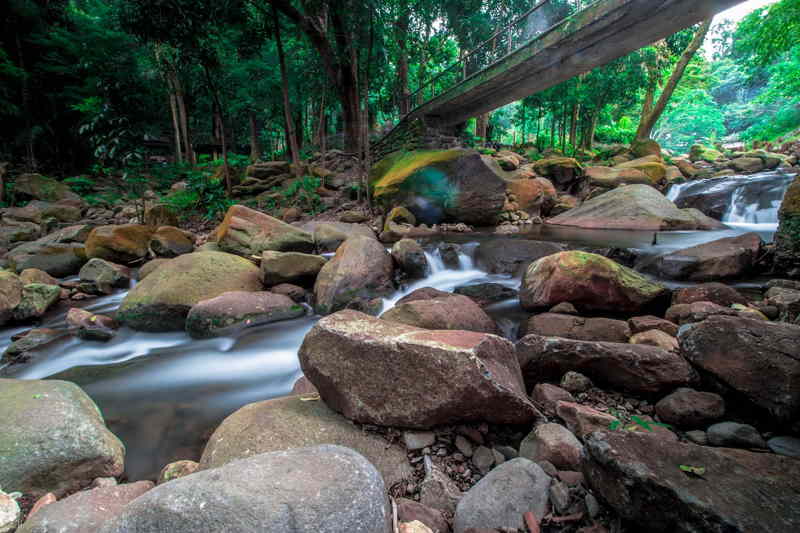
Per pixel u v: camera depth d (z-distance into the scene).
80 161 20.02
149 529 1.18
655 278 4.85
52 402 2.26
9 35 17.38
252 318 4.66
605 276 3.64
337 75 15.48
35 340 4.39
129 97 18.02
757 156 15.60
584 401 2.35
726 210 9.75
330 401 2.30
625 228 9.16
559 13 17.69
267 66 18.58
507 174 12.94
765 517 1.18
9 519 1.59
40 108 18.45
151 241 7.88
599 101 20.19
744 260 4.32
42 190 14.56
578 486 1.66
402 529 1.45
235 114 22.95
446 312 3.45
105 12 19.69
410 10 16.09
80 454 2.06
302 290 5.45
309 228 9.01
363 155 15.52
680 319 3.16
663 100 20.61
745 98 45.00
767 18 16.50
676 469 1.38
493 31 18.75
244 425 2.19
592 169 13.12
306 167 14.77
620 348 2.42
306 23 13.67
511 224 10.51
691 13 6.72
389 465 1.92
